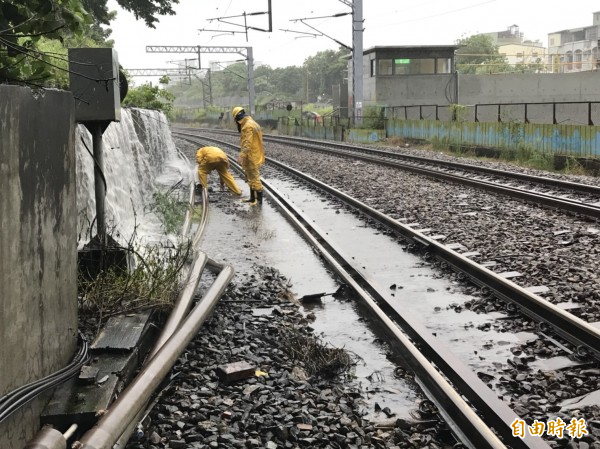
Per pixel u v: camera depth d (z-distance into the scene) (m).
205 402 4.32
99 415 3.61
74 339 4.33
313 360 5.24
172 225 10.14
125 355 4.50
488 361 5.12
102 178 6.06
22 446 3.32
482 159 24.22
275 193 15.00
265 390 4.57
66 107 4.07
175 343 4.68
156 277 5.89
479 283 7.14
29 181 3.42
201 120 81.94
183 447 3.75
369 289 7.09
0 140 3.01
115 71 5.89
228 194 15.36
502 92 44.97
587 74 44.38
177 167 19.38
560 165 20.41
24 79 5.32
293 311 6.50
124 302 5.55
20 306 3.31
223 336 5.65
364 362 5.26
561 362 5.02
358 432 4.00
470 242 9.26
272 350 5.41
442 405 4.37
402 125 34.22
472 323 6.00
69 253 4.19
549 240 9.18
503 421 3.86
